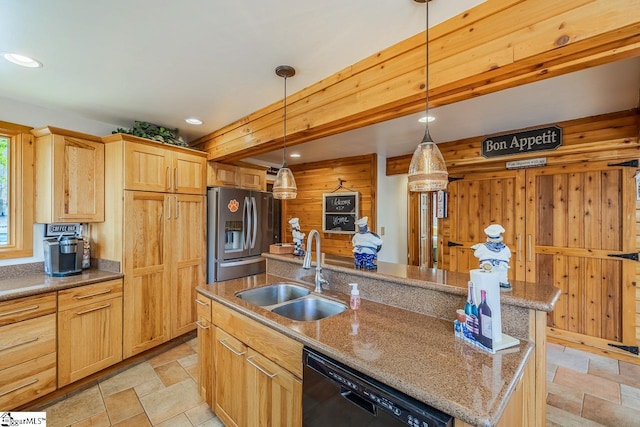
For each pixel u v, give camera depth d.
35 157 2.57
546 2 1.18
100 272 2.68
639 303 2.78
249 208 3.78
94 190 2.68
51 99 2.45
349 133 3.38
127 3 1.33
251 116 2.76
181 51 1.74
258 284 2.29
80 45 1.67
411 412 0.94
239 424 1.74
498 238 1.52
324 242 4.96
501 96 2.34
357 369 1.11
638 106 2.55
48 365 2.17
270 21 1.47
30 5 1.34
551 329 3.24
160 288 2.94
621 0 1.03
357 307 1.74
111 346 2.55
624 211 2.84
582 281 3.05
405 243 5.30
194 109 2.65
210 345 2.02
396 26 1.51
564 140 2.95
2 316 1.97
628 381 2.52
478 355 1.17
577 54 1.19
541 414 1.29
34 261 2.59
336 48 1.70
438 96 1.59
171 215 3.04
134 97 2.40
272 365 1.51
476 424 0.80
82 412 2.09
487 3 1.33
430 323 1.52
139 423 1.99
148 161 2.84
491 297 1.23
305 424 1.31
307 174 5.26
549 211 3.23
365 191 4.50
